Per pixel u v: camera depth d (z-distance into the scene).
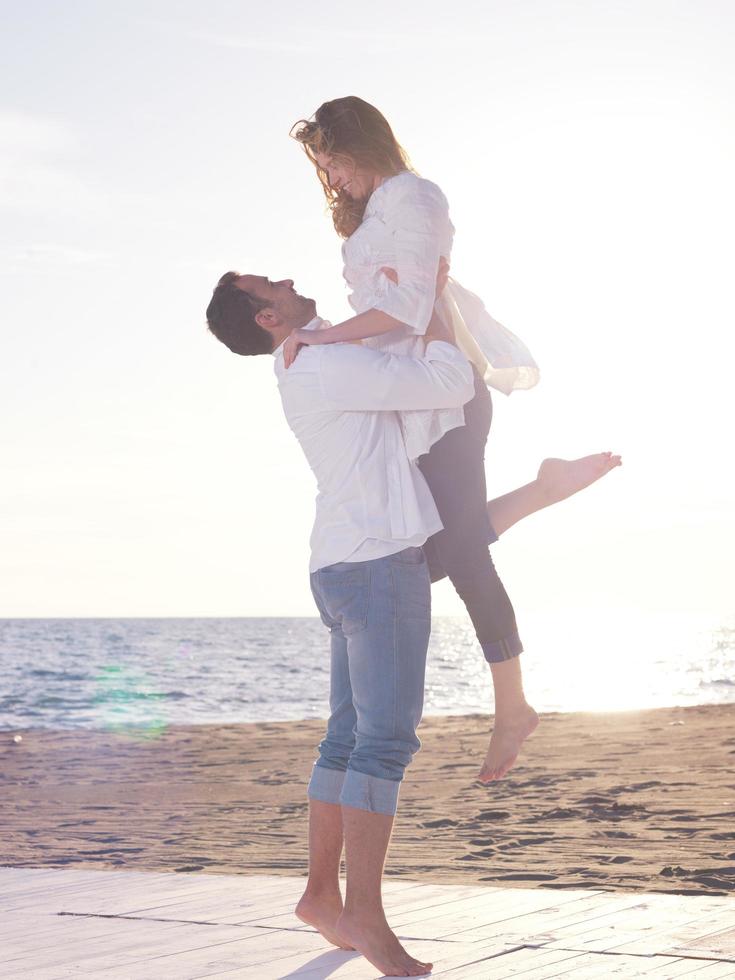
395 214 3.14
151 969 2.98
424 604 3.10
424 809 8.25
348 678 3.32
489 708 27.72
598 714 17.81
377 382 2.98
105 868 6.13
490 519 3.38
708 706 18.92
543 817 7.50
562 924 3.38
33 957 3.15
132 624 179.50
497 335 3.51
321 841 3.28
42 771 12.66
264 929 3.48
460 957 2.99
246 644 91.25
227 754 14.09
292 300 3.31
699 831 6.45
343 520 3.08
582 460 3.42
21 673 49.91
